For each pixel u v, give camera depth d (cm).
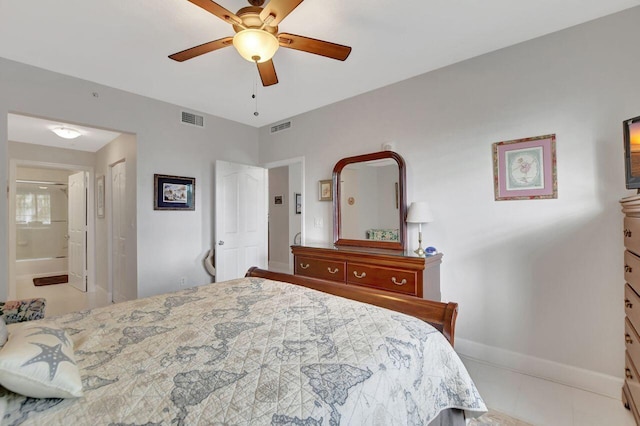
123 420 76
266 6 155
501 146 248
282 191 638
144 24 212
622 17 203
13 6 192
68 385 84
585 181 215
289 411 80
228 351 112
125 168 377
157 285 353
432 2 193
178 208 371
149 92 332
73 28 217
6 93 258
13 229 447
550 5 197
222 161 404
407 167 302
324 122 375
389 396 100
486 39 235
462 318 268
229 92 333
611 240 206
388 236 310
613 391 204
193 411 79
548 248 229
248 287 204
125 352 113
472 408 126
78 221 525
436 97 283
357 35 228
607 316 207
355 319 141
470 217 264
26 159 457
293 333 127
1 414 77
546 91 229
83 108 298
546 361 229
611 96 206
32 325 114
